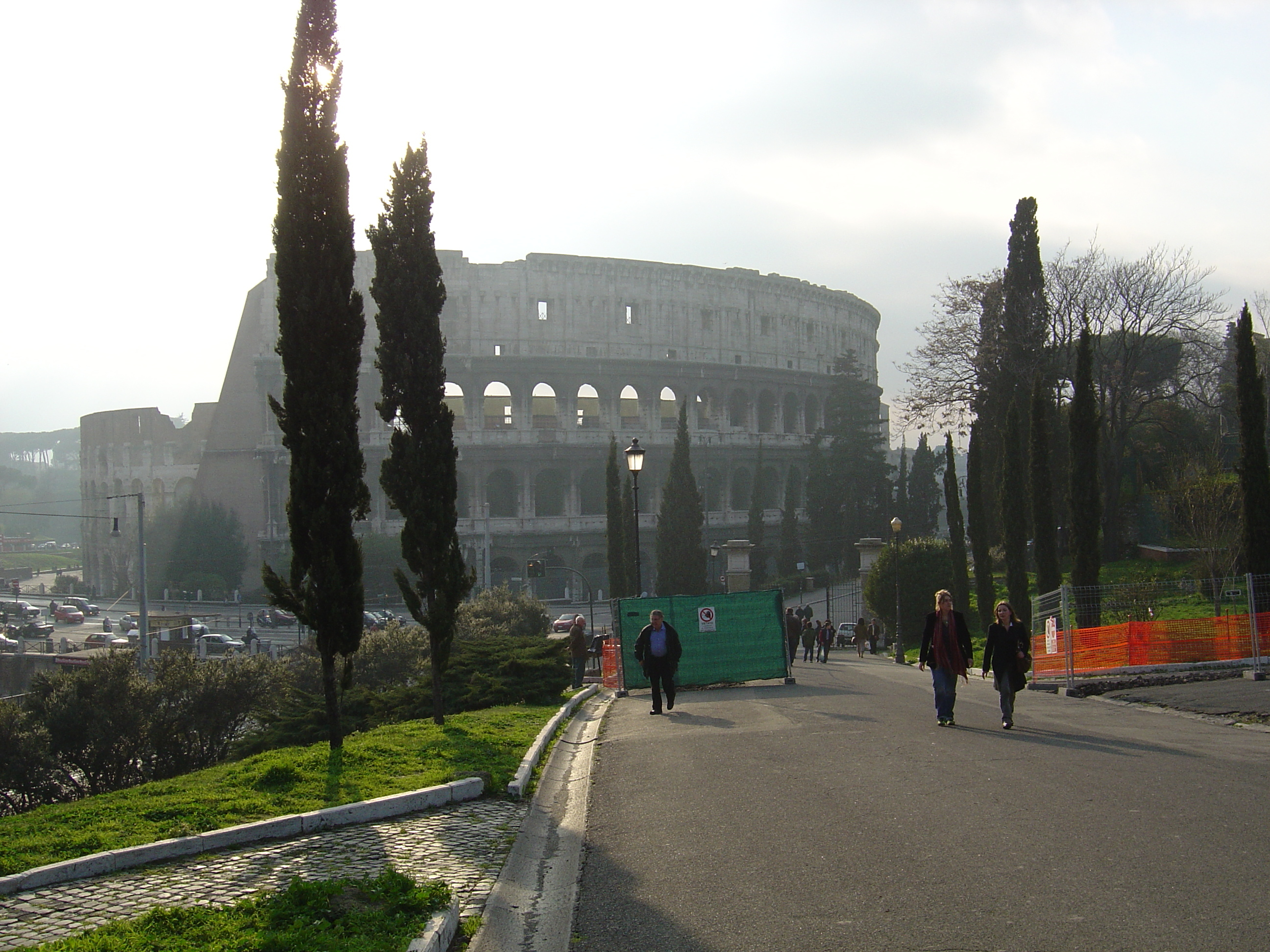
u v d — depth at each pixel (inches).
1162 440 3009.4
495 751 676.7
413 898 342.6
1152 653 1058.1
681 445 3270.2
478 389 4264.3
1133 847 386.9
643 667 934.4
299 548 711.1
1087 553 1588.3
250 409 4719.5
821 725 756.6
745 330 4741.6
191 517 4640.8
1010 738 665.0
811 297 5004.9
